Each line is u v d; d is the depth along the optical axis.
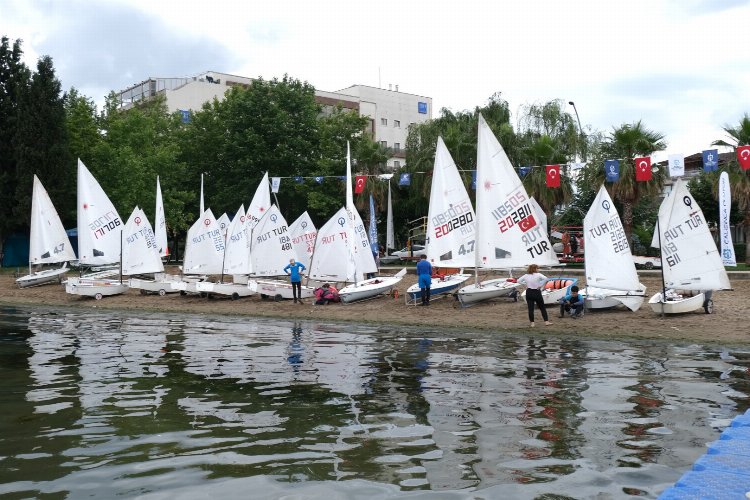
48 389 11.11
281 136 50.03
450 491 6.19
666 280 19.67
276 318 24.75
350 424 8.69
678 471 6.65
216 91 80.12
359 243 29.27
